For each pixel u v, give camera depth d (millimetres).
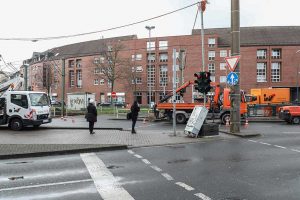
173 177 8195
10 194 6859
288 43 75688
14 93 20406
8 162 10633
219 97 28000
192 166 9570
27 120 20078
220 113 27781
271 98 40156
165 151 12570
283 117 29438
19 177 8391
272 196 6516
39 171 9109
